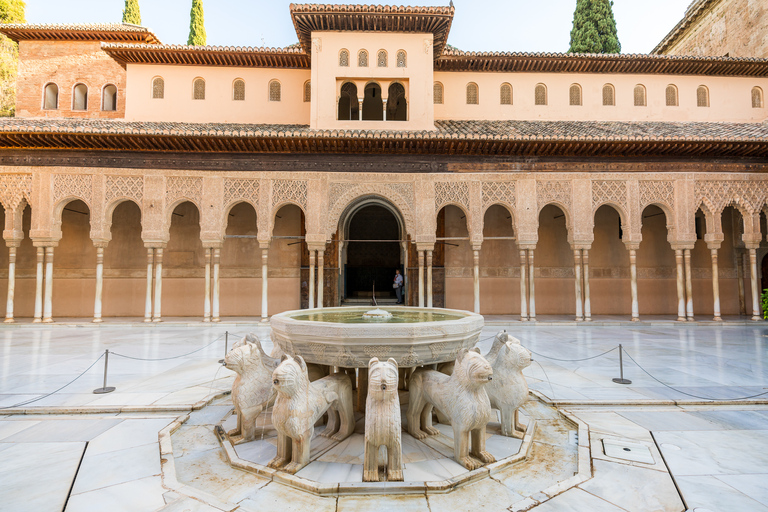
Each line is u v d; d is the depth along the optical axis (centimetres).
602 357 723
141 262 1378
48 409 427
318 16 1181
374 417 282
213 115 1346
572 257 1450
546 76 1405
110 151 1134
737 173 1184
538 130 1188
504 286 1438
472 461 302
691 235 1170
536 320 1191
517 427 373
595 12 2020
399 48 1239
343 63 1234
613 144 1106
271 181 1166
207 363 670
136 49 1275
